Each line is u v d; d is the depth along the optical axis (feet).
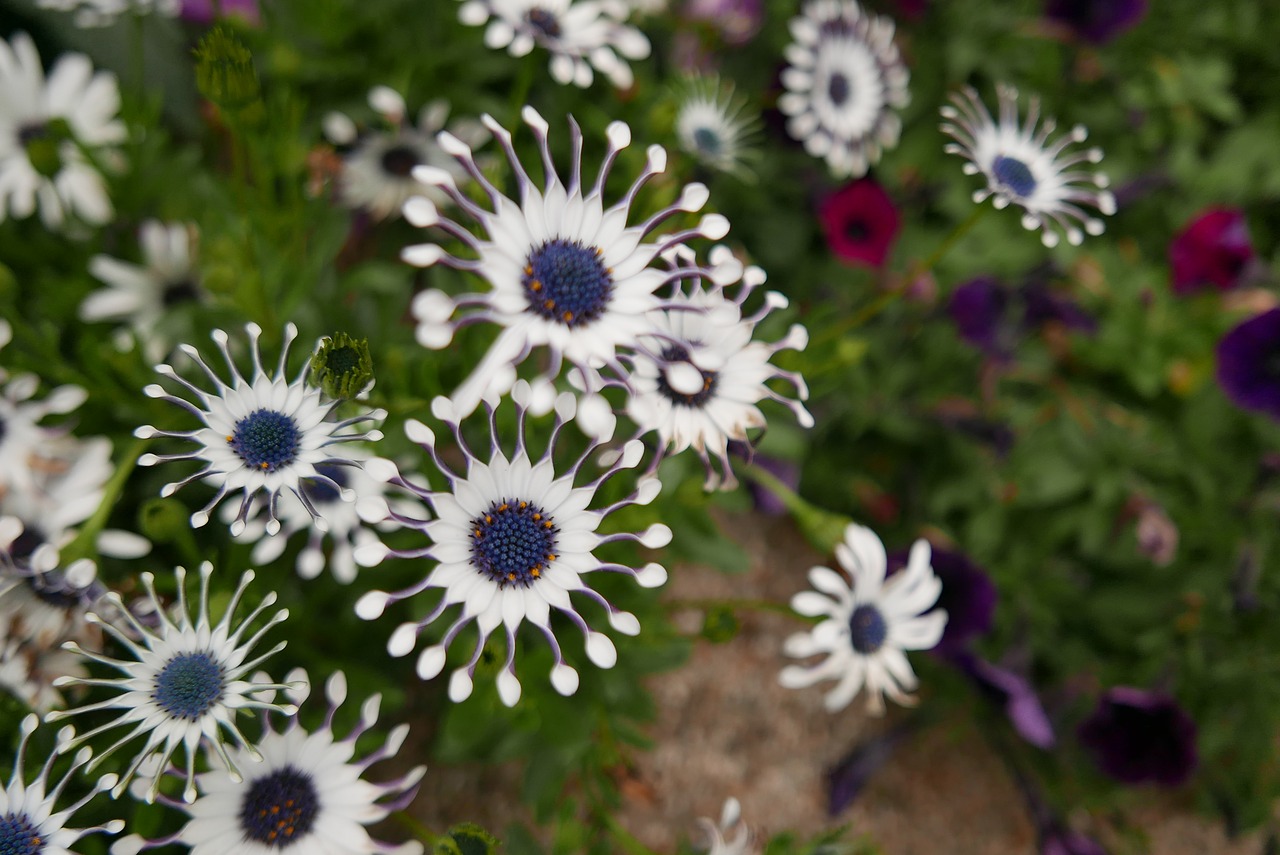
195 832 1.21
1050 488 1.66
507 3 1.41
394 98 1.61
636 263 1.17
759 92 1.89
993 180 1.40
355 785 1.25
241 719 1.34
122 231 1.59
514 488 1.17
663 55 1.82
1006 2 2.06
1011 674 1.56
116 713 1.31
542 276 1.15
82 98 1.57
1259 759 1.61
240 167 1.40
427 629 1.41
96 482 1.36
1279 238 1.96
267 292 1.43
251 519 1.32
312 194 1.61
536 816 1.43
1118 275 1.78
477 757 1.49
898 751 1.70
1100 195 1.44
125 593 1.30
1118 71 2.05
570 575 1.17
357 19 1.69
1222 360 1.63
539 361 1.38
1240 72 2.15
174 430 1.44
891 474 1.80
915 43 2.02
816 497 1.79
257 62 1.68
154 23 1.74
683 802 1.63
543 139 1.17
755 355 1.24
